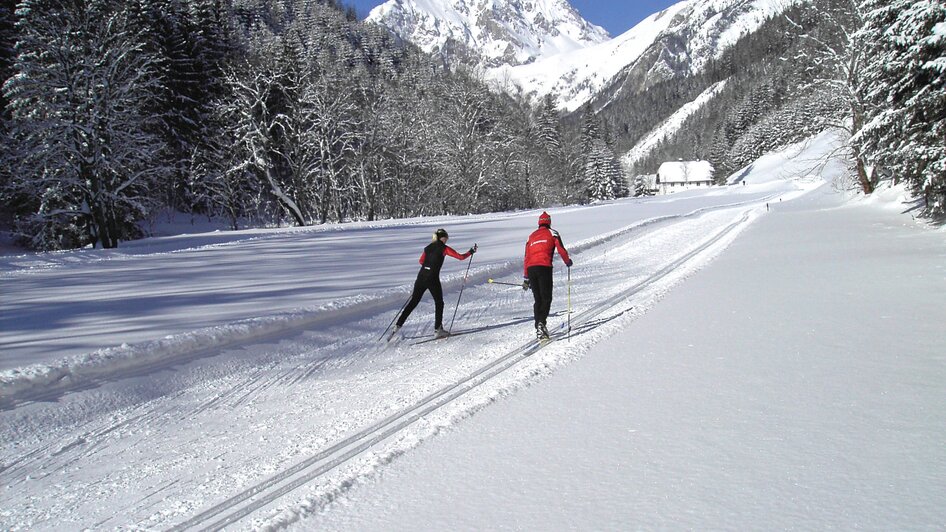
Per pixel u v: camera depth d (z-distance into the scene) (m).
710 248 16.64
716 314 8.16
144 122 32.44
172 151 41.62
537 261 7.70
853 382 4.98
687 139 196.62
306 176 45.56
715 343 6.62
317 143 45.72
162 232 41.12
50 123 26.91
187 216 46.38
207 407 5.61
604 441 4.11
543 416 4.70
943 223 16.59
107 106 28.17
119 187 29.98
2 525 3.60
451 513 3.29
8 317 9.51
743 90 191.50
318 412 5.33
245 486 3.92
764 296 9.20
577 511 3.20
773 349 6.20
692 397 4.89
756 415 4.38
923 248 13.32
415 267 15.73
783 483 3.32
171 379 6.24
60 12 27.62
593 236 22.05
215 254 19.81
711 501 3.19
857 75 27.58
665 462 3.71
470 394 5.45
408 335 8.38
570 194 80.75
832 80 29.09
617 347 6.77
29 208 32.69
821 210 28.31
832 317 7.49
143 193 35.78
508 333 8.25
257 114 45.09
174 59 41.88
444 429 4.54
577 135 108.06
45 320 9.18
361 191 49.91
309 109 44.66
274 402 5.69
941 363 5.36
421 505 3.41
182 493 3.89
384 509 3.39
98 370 6.01
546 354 6.72
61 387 5.69
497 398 5.20
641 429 4.28
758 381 5.18
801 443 3.83
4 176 29.70
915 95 15.21
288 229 31.52
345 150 48.16
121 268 16.36
